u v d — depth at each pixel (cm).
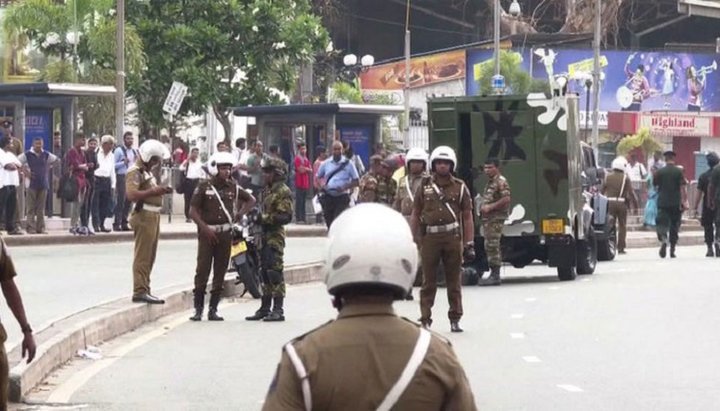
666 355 1738
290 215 2111
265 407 505
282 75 5716
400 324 516
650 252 3966
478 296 2500
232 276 2545
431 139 2802
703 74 7819
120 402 1391
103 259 3036
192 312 2259
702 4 8231
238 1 5538
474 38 8812
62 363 1634
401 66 7819
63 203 3862
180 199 4850
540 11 8631
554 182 2770
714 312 2206
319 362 504
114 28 5069
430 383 506
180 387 1486
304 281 2844
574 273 2836
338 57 8825
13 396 1377
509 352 1753
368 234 517
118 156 3694
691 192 5275
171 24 5519
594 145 5556
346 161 3189
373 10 8894
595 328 2006
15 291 959
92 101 5188
